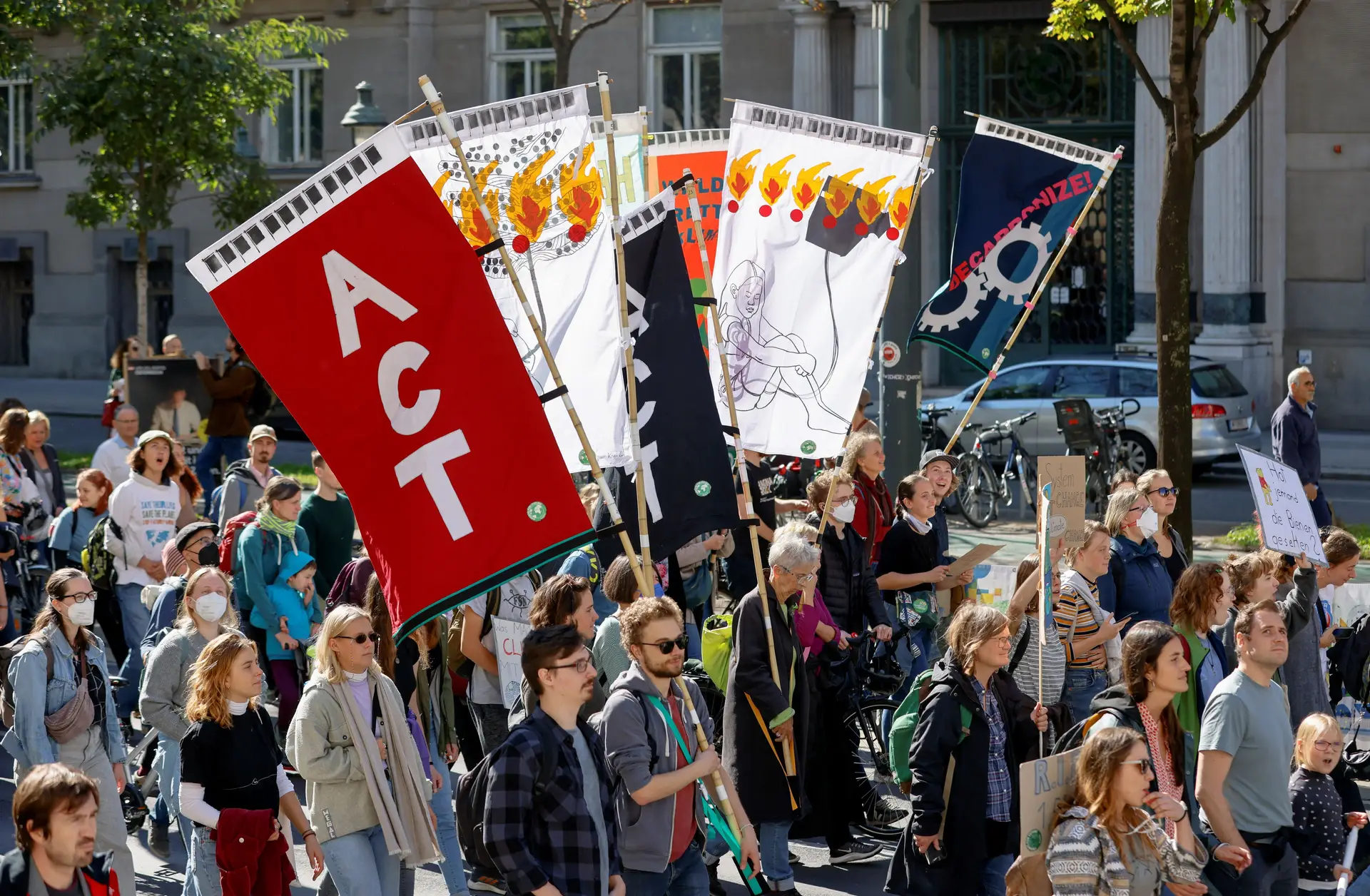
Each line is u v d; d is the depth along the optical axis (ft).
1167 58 77.36
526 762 15.52
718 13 91.15
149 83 67.26
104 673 22.88
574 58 93.45
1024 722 20.75
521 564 17.20
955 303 31.09
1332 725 20.08
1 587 32.07
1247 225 77.46
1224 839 18.71
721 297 27.27
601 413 21.61
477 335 17.29
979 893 20.21
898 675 27.27
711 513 20.85
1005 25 85.61
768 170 27.07
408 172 17.31
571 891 15.62
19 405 40.65
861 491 29.99
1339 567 28.17
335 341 17.29
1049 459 29.04
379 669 20.26
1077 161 30.78
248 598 28.14
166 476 33.76
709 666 23.20
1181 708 23.25
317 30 79.41
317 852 19.47
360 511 17.40
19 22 70.28
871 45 84.38
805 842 26.61
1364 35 77.92
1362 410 79.66
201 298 105.60
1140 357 72.74
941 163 87.40
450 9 97.19
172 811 22.61
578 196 21.71
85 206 71.10
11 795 27.78
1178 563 29.19
